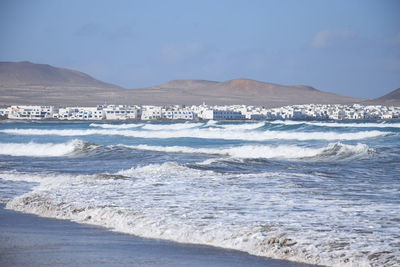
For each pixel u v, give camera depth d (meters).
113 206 26.78
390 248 18.44
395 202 27.72
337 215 24.08
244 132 124.25
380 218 23.34
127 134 133.12
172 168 43.88
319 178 38.22
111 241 20.88
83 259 18.12
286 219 23.19
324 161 55.53
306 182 35.97
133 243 20.58
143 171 42.28
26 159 63.56
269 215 24.16
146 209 25.88
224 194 30.45
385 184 35.22
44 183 38.06
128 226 23.34
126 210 25.78
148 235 21.84
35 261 17.86
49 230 22.94
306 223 22.36
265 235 20.55
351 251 18.30
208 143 100.69
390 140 94.69
